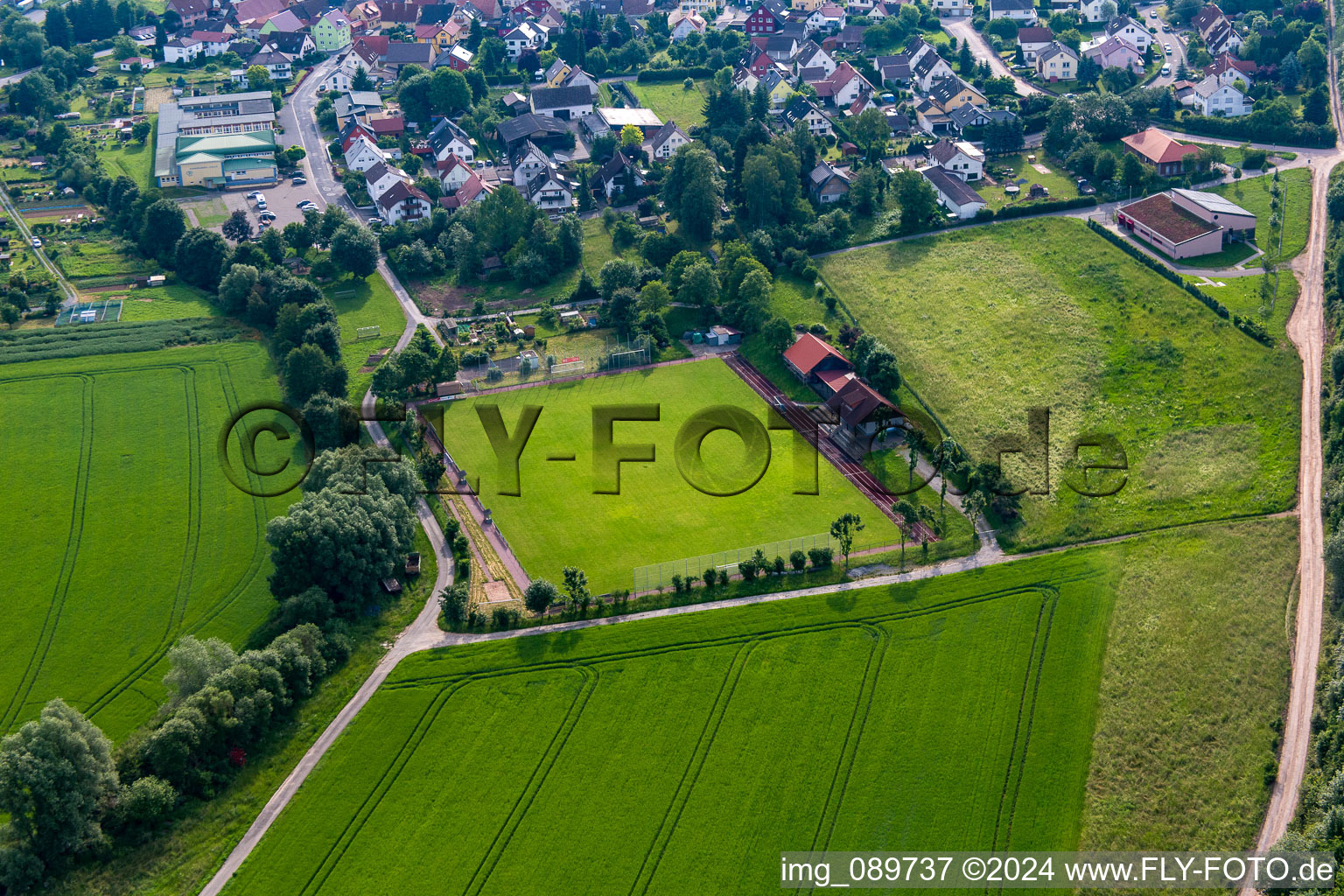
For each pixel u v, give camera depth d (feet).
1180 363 640.58
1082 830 393.09
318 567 490.90
